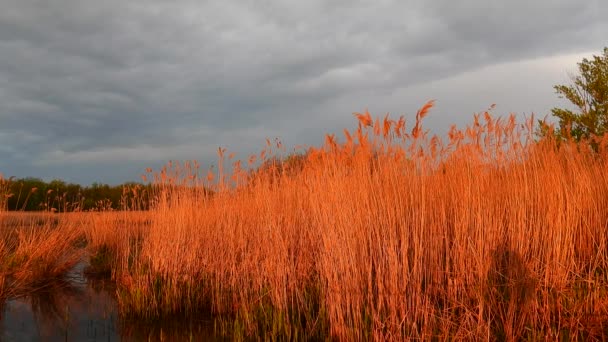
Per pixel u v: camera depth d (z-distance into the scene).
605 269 5.59
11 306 8.20
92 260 11.66
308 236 7.28
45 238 11.14
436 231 5.70
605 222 6.25
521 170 6.45
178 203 9.50
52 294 9.11
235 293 7.70
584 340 4.71
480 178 6.04
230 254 8.30
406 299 5.22
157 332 6.79
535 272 5.37
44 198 23.22
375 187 5.73
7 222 11.69
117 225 13.40
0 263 9.07
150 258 9.17
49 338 6.51
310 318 6.12
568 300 5.16
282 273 6.71
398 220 5.42
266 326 6.38
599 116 12.82
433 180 6.14
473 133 6.36
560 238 5.47
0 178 11.30
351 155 6.03
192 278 8.39
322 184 6.24
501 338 4.88
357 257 5.57
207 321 7.32
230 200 9.11
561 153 7.36
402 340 5.05
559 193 5.80
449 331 5.02
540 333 4.73
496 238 5.66
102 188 27.22
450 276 5.56
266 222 7.60
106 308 8.13
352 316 5.57
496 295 5.34
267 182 8.34
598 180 7.06
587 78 13.44
